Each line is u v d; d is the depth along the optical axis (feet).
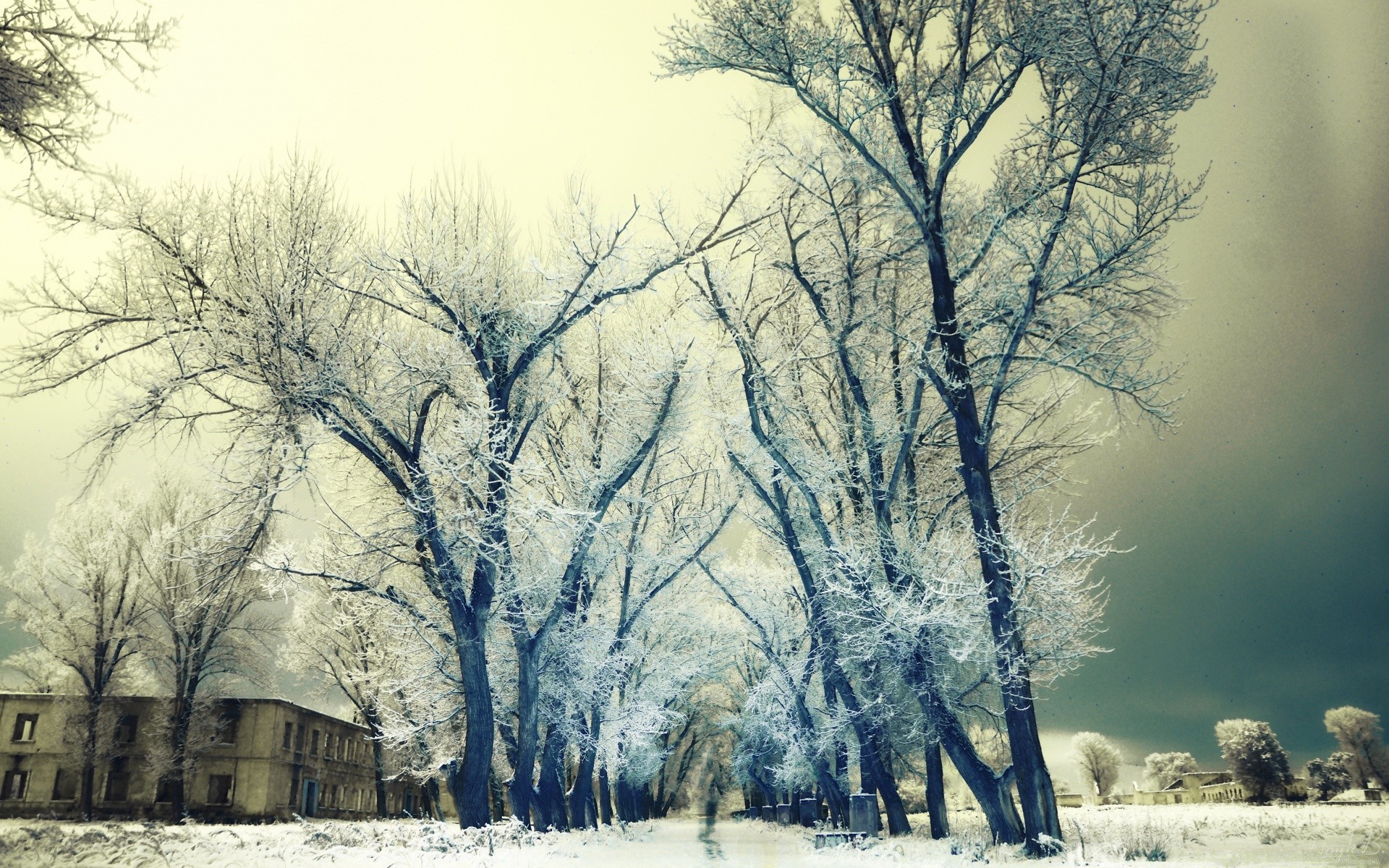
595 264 57.67
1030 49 40.45
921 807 109.29
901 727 53.83
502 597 54.29
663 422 60.85
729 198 58.44
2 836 30.01
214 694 119.24
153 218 47.73
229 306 46.80
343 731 169.48
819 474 52.13
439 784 124.06
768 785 65.31
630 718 62.08
